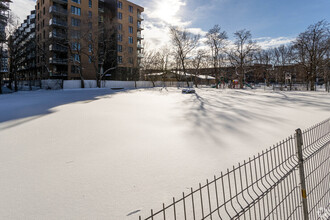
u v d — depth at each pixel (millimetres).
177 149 5758
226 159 4969
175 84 64125
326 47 39656
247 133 7477
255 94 29875
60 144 6219
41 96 24781
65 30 42719
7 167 4512
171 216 2783
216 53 54156
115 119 10250
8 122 9344
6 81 60594
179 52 54188
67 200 3211
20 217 2791
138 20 62438
